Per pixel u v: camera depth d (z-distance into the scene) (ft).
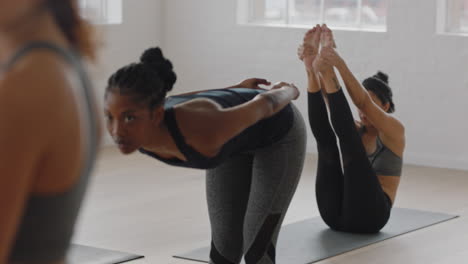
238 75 23.95
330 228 14.26
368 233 13.93
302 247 12.98
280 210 8.91
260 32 23.44
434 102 21.17
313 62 12.18
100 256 12.43
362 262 12.36
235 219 9.13
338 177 13.82
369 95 13.51
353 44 21.99
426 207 16.34
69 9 3.24
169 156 7.32
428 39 21.11
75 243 13.14
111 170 19.77
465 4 21.11
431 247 13.30
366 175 13.37
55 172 3.01
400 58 21.47
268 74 23.44
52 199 3.04
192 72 24.79
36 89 2.92
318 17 23.03
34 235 3.06
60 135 2.97
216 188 9.11
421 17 21.13
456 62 20.83
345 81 12.86
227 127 6.90
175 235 13.88
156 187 17.90
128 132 6.73
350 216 13.67
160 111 6.84
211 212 9.21
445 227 14.65
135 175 19.22
